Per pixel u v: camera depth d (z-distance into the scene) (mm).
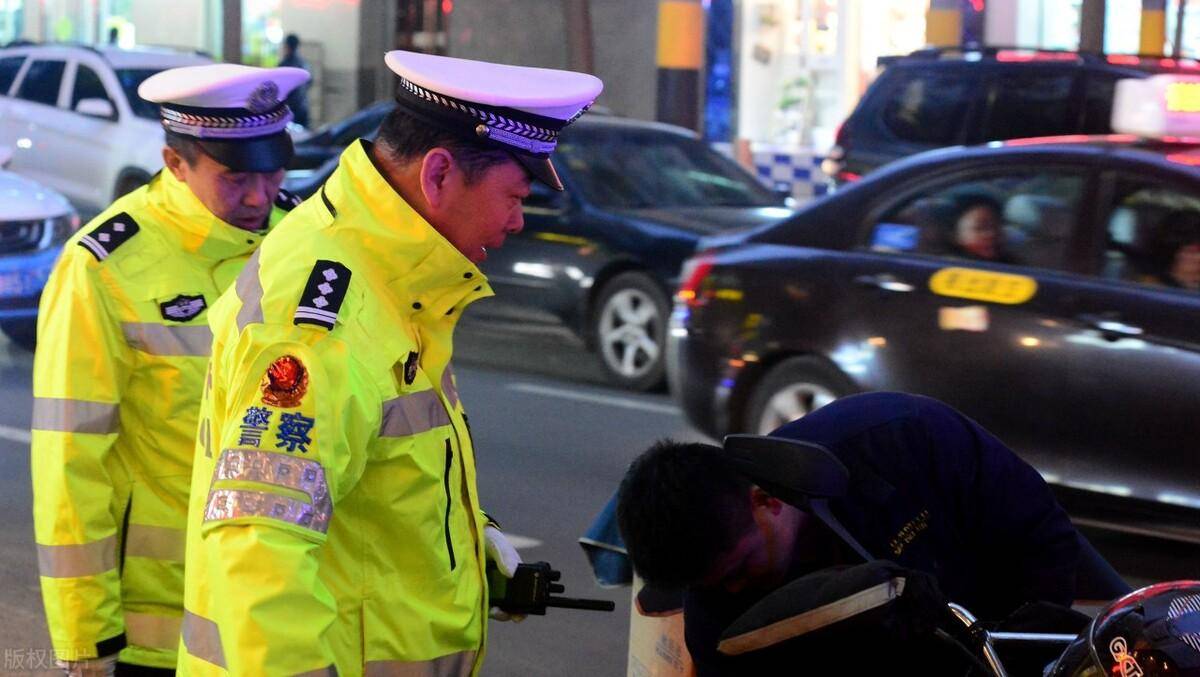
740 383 12148
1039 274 10727
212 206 5637
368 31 37062
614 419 15562
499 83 4184
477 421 15414
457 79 4145
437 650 4305
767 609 3967
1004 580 4996
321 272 4059
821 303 11641
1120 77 20359
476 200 4207
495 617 4969
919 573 4023
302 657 3824
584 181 18062
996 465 4891
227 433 3955
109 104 27438
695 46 28766
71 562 5344
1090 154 10773
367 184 4211
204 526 3916
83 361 5391
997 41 29797
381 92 37094
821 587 3928
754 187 19203
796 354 11875
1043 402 10438
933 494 4805
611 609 4973
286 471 3867
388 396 4090
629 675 5738
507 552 4918
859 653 3959
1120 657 3488
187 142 5586
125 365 5504
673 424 15305
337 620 4117
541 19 35062
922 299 11109
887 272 11383
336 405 3936
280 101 5762
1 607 9867
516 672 8844
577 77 4352
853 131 22156
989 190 11188
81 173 27641
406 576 4250
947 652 4043
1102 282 10477
